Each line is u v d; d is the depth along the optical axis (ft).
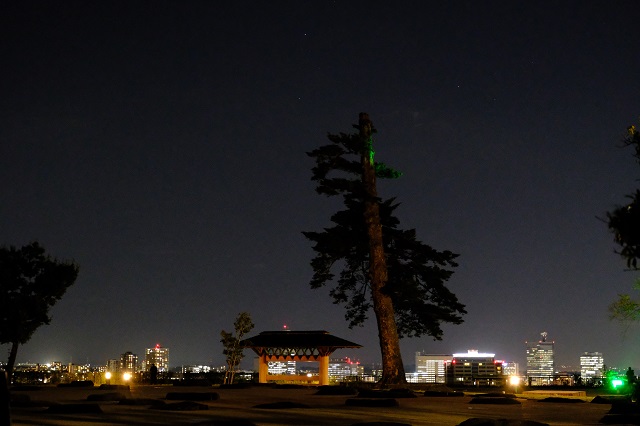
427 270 118.32
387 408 62.85
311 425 45.55
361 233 117.80
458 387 113.60
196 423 42.34
